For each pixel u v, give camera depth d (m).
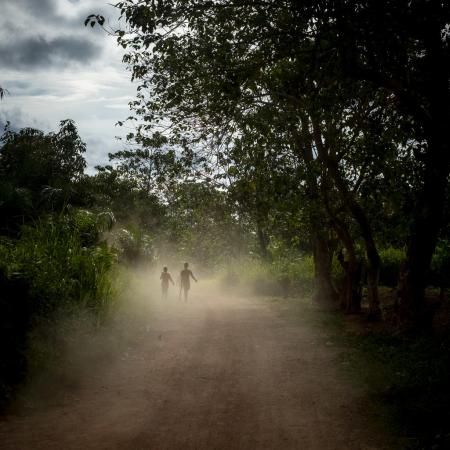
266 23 11.51
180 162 16.28
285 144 15.13
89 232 17.66
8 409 6.89
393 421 6.50
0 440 5.89
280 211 16.42
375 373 9.04
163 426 6.44
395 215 14.47
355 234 18.95
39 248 11.81
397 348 10.89
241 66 12.07
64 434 6.12
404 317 12.58
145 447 5.72
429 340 11.09
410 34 9.88
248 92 13.84
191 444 5.82
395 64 10.37
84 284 12.02
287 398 7.73
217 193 17.84
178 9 11.15
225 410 7.12
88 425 6.46
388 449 5.67
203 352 11.36
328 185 16.33
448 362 8.52
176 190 18.16
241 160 15.55
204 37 13.02
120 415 6.88
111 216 21.09
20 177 23.23
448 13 9.37
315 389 8.25
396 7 9.23
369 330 14.01
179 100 13.83
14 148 24.70
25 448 5.65
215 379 8.94
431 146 11.32
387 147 13.98
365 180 15.74
